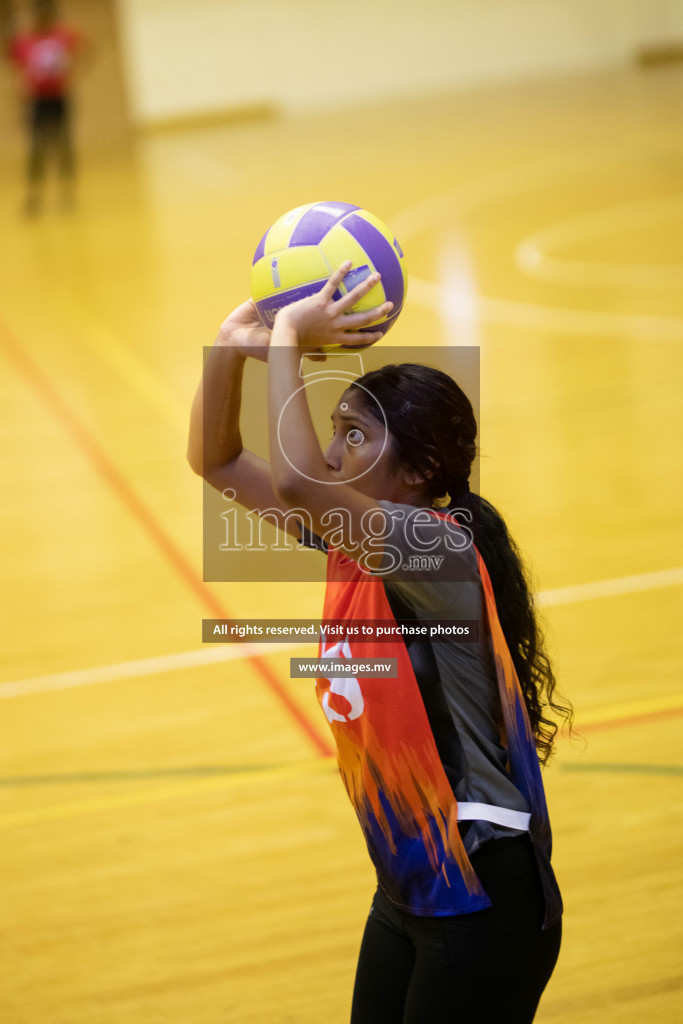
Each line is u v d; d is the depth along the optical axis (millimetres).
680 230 38969
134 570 18156
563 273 34812
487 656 6055
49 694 14719
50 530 19766
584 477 20281
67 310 33781
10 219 48219
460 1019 5996
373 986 6586
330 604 6414
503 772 6168
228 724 13789
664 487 19656
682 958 9695
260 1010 9430
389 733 6051
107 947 10297
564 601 16156
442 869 6016
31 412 25672
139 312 33000
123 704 14367
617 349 27266
